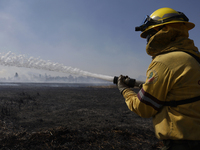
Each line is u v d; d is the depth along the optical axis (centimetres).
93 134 405
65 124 507
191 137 89
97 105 888
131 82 129
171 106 97
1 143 338
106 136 398
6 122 499
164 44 110
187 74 94
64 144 343
